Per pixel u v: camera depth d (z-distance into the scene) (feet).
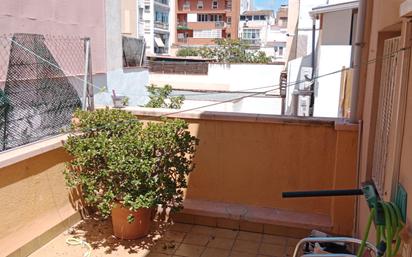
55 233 11.57
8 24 15.37
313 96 26.11
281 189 12.31
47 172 11.33
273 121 11.93
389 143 7.57
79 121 12.19
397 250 5.91
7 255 9.80
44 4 17.30
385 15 8.27
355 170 11.27
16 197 10.18
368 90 10.33
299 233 11.82
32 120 12.77
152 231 12.27
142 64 29.96
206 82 48.88
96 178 10.73
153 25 134.00
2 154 10.07
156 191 10.75
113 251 11.01
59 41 17.49
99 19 21.62
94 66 21.29
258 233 12.19
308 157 11.93
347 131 11.18
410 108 6.06
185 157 12.27
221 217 12.39
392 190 6.66
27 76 13.87
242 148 12.44
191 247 11.38
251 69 49.29
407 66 6.32
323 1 40.14
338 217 11.52
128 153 10.60
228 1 149.18
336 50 25.16
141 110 13.24
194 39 154.20
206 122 12.62
